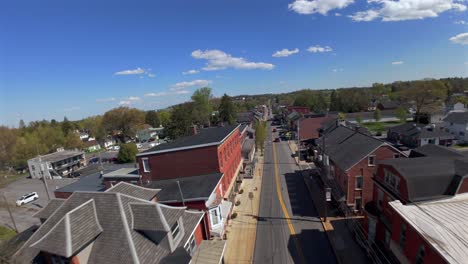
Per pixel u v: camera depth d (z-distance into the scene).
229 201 31.33
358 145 31.30
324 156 33.00
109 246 14.89
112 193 17.53
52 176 65.19
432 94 86.81
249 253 23.45
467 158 22.81
